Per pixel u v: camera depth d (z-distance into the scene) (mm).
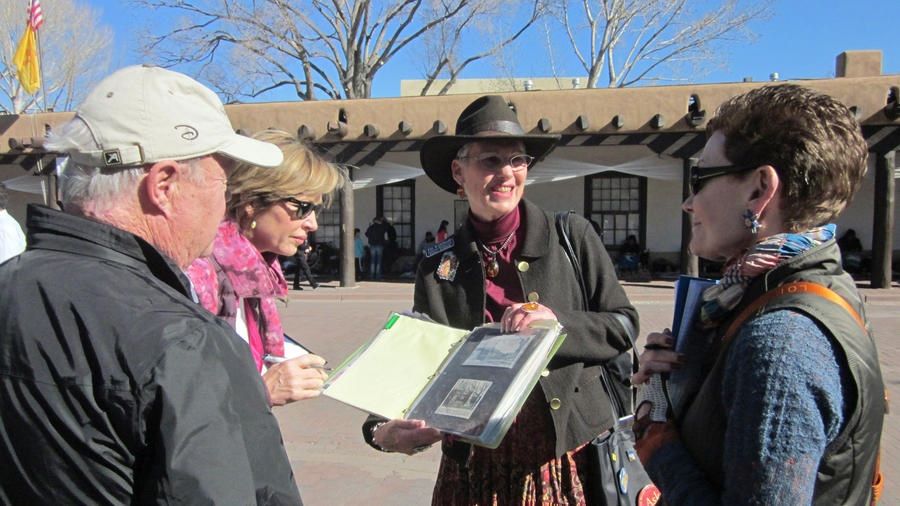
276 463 1125
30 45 17188
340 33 30031
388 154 17906
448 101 14953
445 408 1644
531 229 2145
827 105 1188
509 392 1575
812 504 1041
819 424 1005
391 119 15086
